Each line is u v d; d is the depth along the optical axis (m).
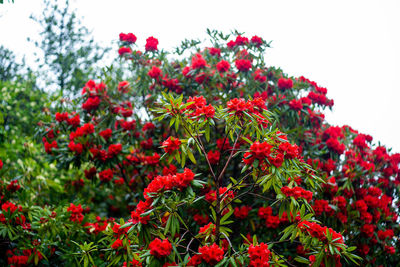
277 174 2.60
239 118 2.86
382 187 5.21
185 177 2.54
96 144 4.43
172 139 2.75
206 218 4.15
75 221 3.78
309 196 2.72
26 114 6.89
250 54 5.16
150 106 4.93
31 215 3.77
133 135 4.89
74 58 10.28
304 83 5.12
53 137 4.83
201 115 2.79
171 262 2.54
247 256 2.61
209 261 2.48
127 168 5.43
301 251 3.84
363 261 4.39
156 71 4.86
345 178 4.53
